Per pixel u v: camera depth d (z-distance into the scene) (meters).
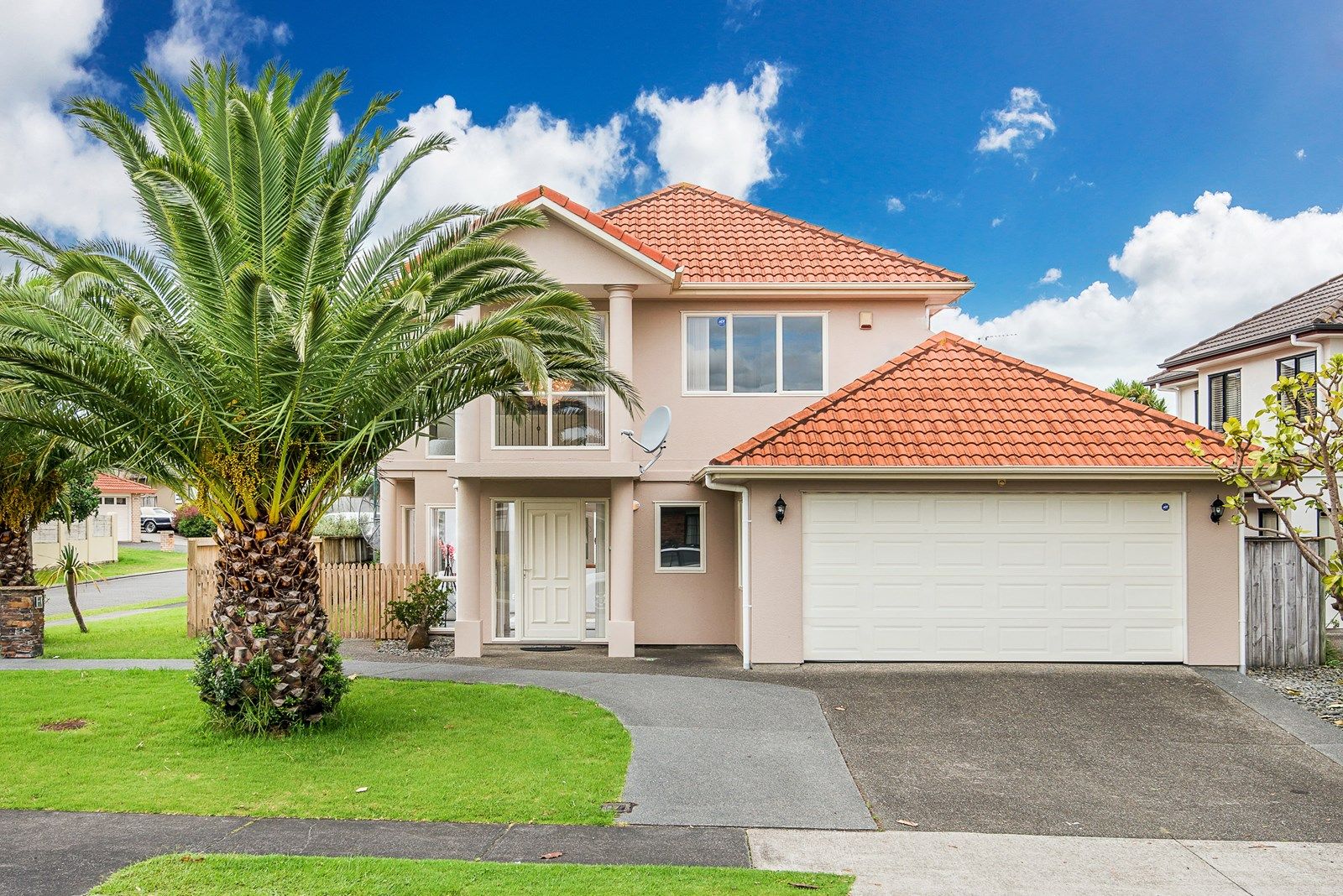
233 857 6.03
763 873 6.00
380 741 9.08
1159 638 12.91
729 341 15.90
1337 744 9.43
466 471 14.05
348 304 9.85
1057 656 12.98
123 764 8.28
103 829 6.67
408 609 15.42
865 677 12.26
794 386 15.95
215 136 10.01
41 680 12.02
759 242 16.86
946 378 14.51
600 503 16.09
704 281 15.20
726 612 15.59
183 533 50.62
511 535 16.08
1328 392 11.39
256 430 9.18
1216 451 12.77
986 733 9.78
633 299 15.62
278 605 9.26
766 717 10.20
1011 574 13.06
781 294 15.54
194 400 9.05
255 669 9.07
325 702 9.51
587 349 10.68
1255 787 8.22
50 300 9.01
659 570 15.65
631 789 7.77
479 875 5.75
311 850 6.28
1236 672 12.52
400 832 6.68
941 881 6.00
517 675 12.49
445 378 10.11
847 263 16.06
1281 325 20.23
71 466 15.23
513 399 11.17
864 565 13.12
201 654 9.44
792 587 13.09
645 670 13.00
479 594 14.38
